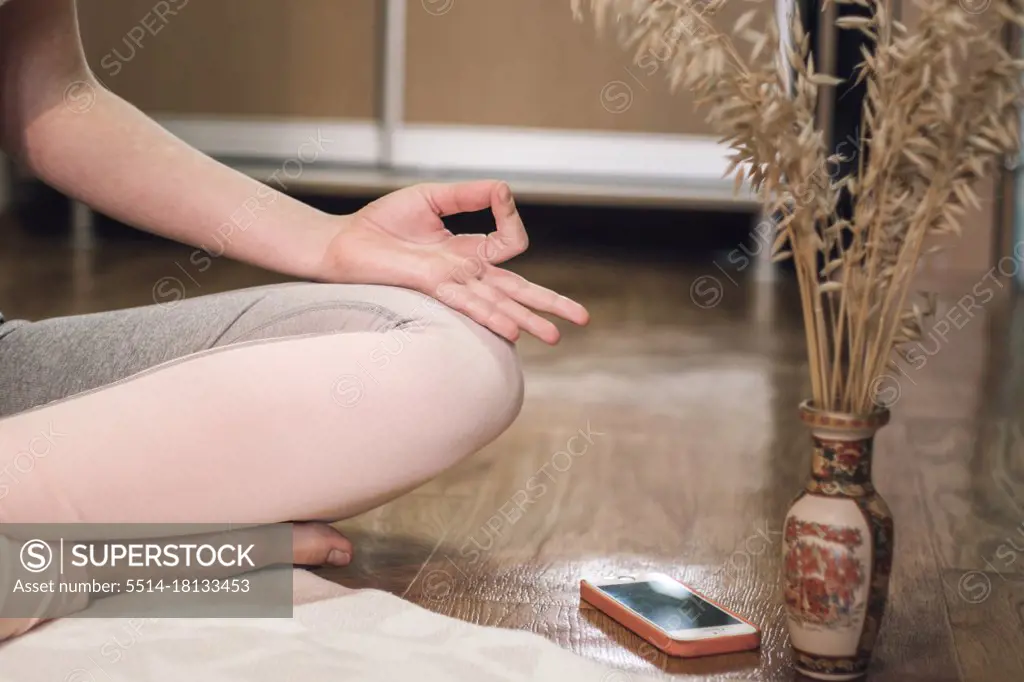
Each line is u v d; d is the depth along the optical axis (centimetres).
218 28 430
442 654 102
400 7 427
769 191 95
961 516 153
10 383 115
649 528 146
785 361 261
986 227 387
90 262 384
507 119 431
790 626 103
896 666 105
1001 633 113
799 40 93
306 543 122
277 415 110
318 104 434
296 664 99
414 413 111
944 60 89
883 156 92
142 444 108
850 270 97
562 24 425
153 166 123
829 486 100
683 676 102
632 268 406
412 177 426
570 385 233
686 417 207
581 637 111
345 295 117
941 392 234
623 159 429
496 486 163
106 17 429
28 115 123
